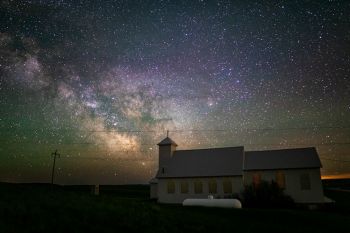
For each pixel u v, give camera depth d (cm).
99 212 1900
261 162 4181
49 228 1421
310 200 3697
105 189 8162
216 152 4631
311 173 3794
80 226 1553
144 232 1692
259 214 2662
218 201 3139
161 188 4409
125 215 1952
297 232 2125
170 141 4947
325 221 2484
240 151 4459
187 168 4462
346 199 4816
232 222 2295
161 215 2225
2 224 1347
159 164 4875
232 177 4044
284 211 2823
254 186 3741
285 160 4078
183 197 4234
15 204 1738
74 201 2194
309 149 4166
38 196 2200
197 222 2159
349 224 2431
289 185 3850
